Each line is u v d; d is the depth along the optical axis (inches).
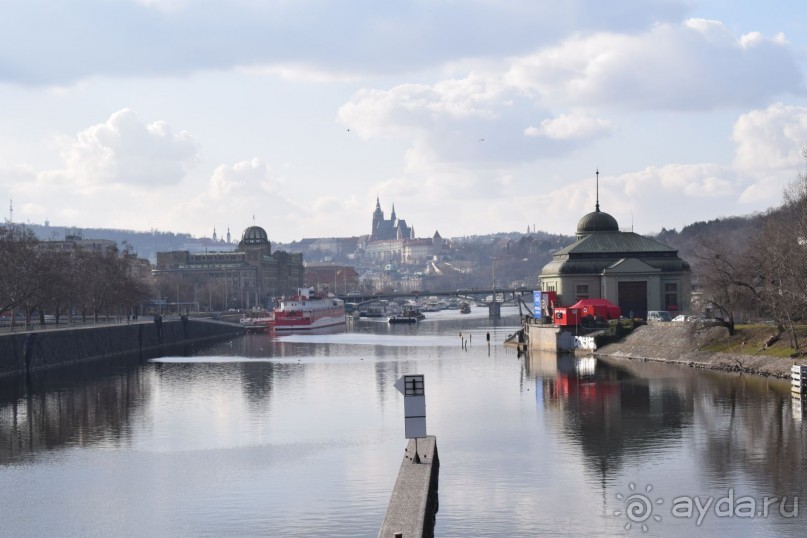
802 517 3216.0
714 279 7746.1
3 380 7677.2
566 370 7465.6
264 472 4050.2
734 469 3831.2
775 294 6948.8
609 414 5167.3
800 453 4065.0
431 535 3021.7
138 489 3833.7
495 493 3567.9
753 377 6505.9
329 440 4712.1
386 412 5575.8
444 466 4003.4
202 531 3262.8
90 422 5408.5
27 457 4461.1
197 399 6318.9
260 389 6825.8
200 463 4256.9
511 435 4648.1
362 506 3469.5
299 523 3287.4
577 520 3225.9
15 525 3403.1
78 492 3811.5
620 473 3821.4
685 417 4972.9
